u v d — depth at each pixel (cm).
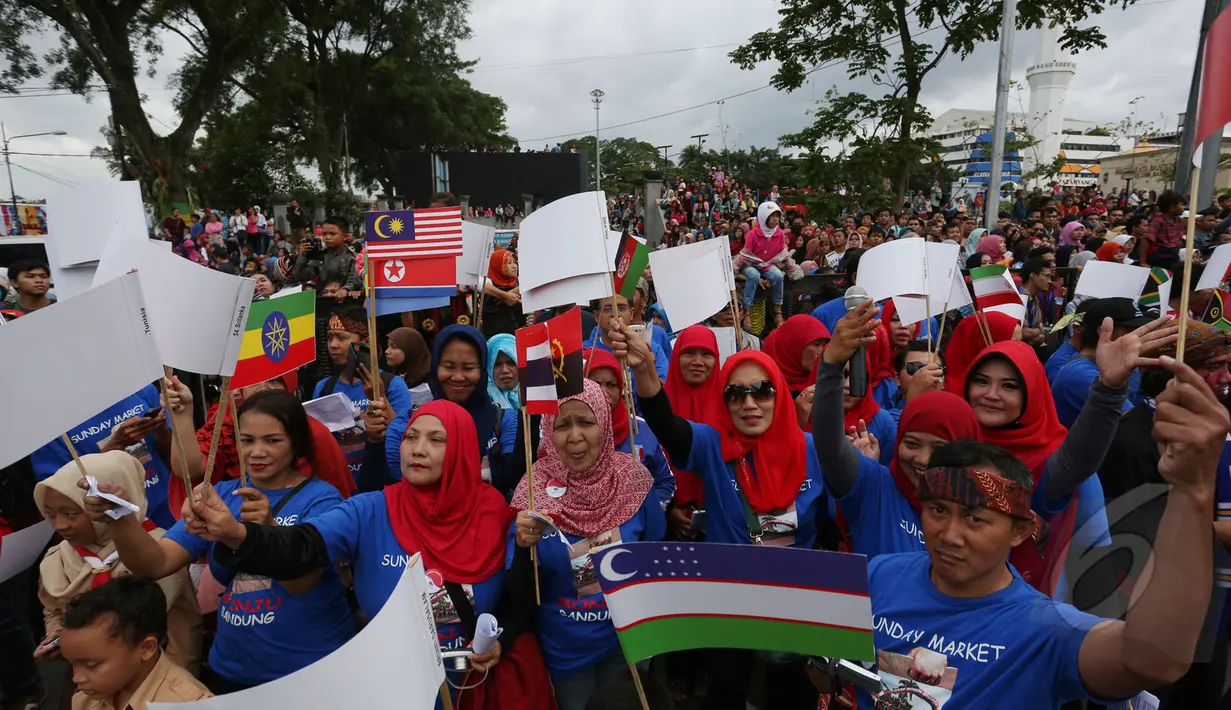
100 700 211
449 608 235
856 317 229
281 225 2223
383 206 1911
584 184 3591
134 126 2528
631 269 393
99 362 176
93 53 2361
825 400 239
